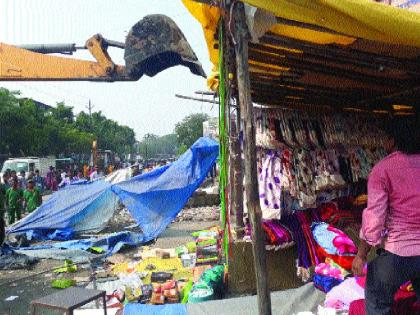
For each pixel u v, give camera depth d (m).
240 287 5.16
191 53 4.99
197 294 4.72
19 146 34.44
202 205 14.99
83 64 5.73
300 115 5.97
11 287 6.32
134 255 8.15
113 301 5.21
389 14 2.61
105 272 6.93
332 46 3.64
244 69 2.77
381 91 5.85
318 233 5.10
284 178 5.50
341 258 4.76
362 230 2.64
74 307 3.19
